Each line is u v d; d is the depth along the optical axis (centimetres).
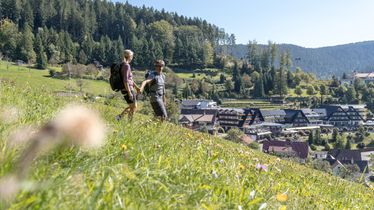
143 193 268
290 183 643
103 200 213
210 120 15200
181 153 497
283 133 18638
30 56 18088
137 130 580
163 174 324
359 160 11631
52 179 219
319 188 782
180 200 279
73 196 210
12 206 153
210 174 402
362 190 941
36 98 809
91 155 290
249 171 520
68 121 77
